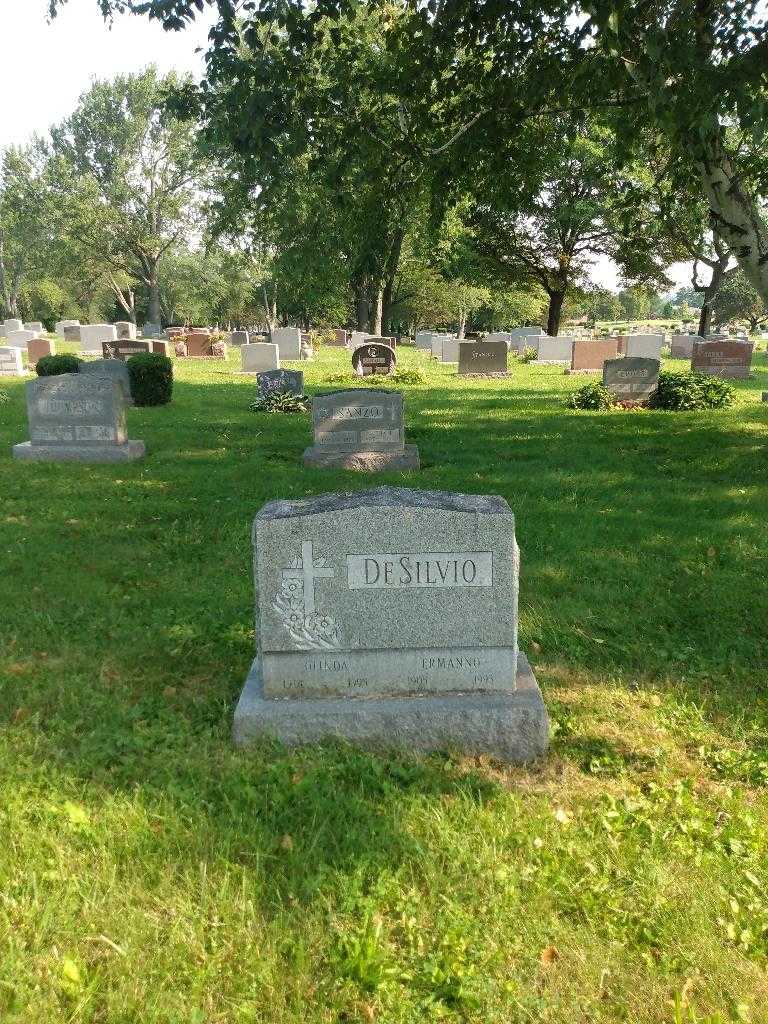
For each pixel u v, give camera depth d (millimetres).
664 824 3629
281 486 10680
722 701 4816
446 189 12445
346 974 2822
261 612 4258
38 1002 2654
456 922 3025
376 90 11305
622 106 10898
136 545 7977
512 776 4098
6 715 4566
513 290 48938
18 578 6883
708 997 2764
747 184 12133
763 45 7516
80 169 56906
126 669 5211
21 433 15000
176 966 2820
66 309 85688
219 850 3379
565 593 6586
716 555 7449
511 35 10523
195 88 10438
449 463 12539
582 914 3141
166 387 19594
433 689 4383
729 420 16203
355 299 50594
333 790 3818
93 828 3504
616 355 31938
